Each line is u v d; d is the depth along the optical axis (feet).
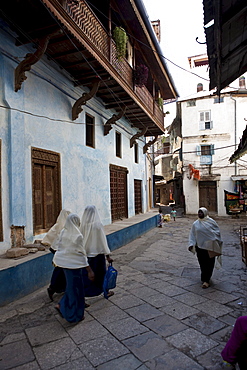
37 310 12.95
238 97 67.26
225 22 12.43
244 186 65.26
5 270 13.39
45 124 20.21
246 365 7.49
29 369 8.63
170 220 57.98
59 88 22.00
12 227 16.63
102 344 9.96
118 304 13.66
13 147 16.79
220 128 68.03
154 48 33.32
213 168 68.03
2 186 16.19
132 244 30.78
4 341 10.30
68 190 23.22
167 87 46.85
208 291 15.33
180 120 76.23
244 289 15.58
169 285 16.49
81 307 11.76
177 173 80.69
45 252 16.74
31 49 19.01
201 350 9.50
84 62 21.49
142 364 8.79
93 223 13.67
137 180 48.75
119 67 26.20
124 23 28.91
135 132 45.91
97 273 13.61
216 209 68.03
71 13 17.47
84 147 26.48
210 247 15.88
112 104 31.86
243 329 7.39
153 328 11.10
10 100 16.72
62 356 9.28
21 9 15.40
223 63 16.30
